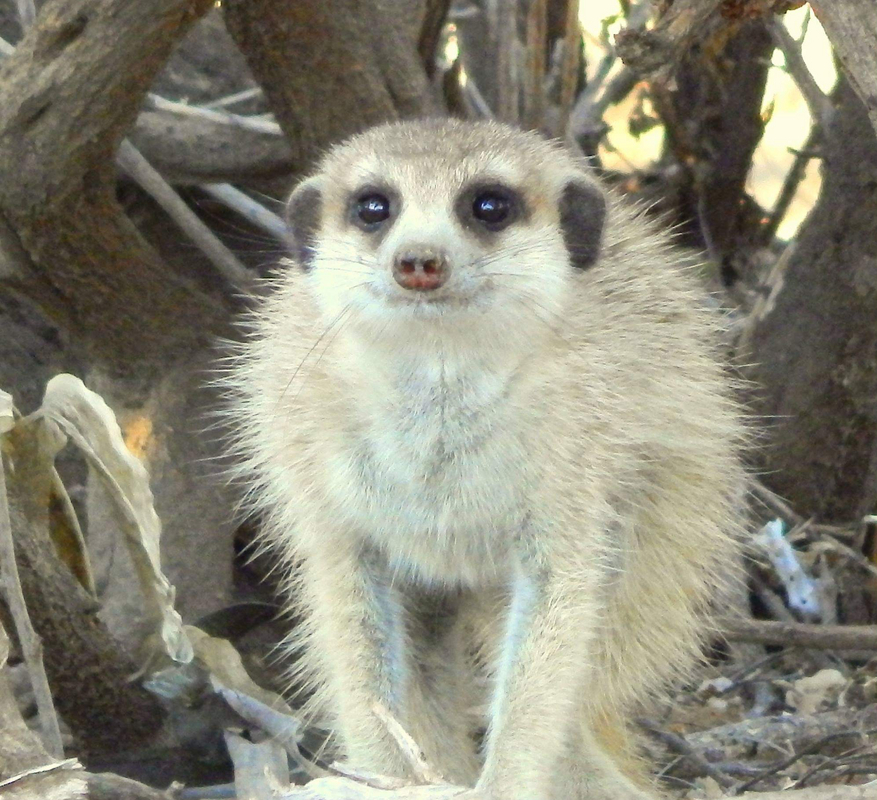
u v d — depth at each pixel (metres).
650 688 7.49
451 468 6.58
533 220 6.66
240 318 8.69
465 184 6.55
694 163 10.12
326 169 7.07
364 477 6.71
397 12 8.70
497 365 6.46
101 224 7.77
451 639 7.41
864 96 5.20
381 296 6.35
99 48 7.10
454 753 7.21
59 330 8.90
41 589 6.77
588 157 9.68
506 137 6.97
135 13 7.02
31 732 5.35
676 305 7.38
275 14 7.84
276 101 8.41
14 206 7.53
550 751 6.31
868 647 8.15
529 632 6.51
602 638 7.00
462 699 7.43
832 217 8.84
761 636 8.26
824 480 9.39
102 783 5.00
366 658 6.82
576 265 6.80
